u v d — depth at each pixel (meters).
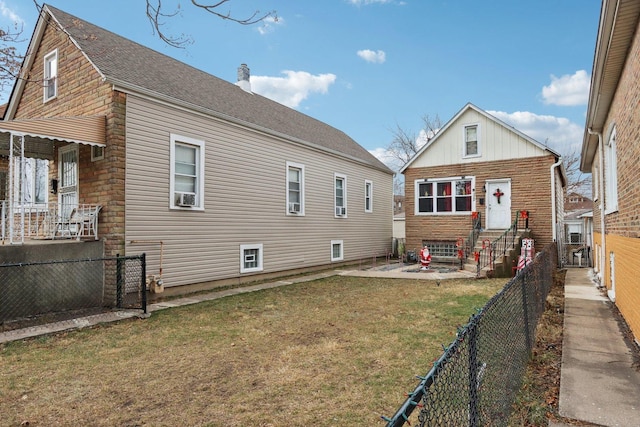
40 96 10.00
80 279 7.68
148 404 3.59
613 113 7.57
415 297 8.69
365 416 3.28
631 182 5.60
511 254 12.51
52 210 9.32
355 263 16.72
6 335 5.79
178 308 7.86
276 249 12.32
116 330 6.23
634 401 3.41
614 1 4.71
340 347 5.14
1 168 10.18
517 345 3.71
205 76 13.34
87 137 7.72
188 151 9.64
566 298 8.38
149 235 8.56
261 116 12.80
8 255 6.77
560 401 3.42
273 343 5.41
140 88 8.34
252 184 11.44
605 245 9.64
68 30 8.84
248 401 3.61
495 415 2.59
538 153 14.12
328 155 15.16
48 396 3.79
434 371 1.64
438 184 16.06
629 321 5.84
